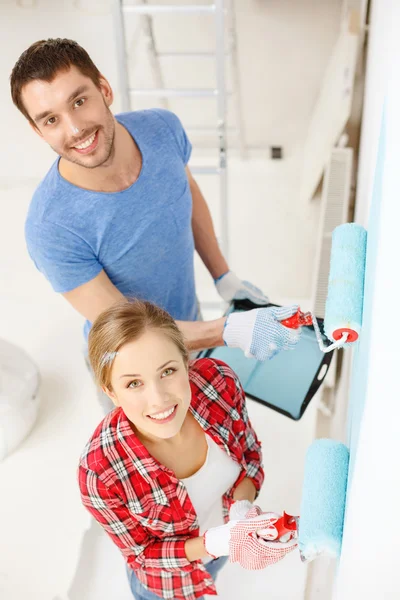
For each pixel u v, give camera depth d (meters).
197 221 2.02
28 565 2.28
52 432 2.75
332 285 0.99
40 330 3.30
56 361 3.09
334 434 2.12
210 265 2.08
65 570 2.26
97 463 1.26
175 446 1.33
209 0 3.67
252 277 3.54
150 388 1.14
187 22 3.80
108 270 1.73
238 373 1.78
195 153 4.39
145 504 1.30
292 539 1.14
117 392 1.17
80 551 2.29
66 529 2.38
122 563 2.24
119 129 1.59
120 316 1.12
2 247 3.92
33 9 3.84
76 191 1.56
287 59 3.90
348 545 0.77
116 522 1.32
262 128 4.24
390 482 0.54
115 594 2.16
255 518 1.16
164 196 1.67
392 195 0.60
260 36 3.82
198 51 3.92
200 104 4.16
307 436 2.63
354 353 1.42
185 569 1.38
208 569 1.63
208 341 1.59
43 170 4.43
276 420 2.71
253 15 3.74
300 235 3.76
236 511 1.35
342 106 3.23
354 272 1.00
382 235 0.66
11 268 3.77
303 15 3.71
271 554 1.15
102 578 2.21
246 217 3.92
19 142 4.32
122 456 1.27
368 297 0.85
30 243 1.61
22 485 2.55
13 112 4.20
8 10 3.85
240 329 1.46
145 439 1.30
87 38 3.95
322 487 0.94
